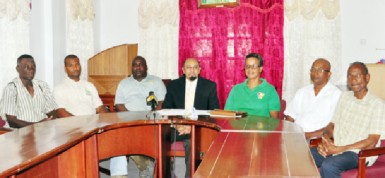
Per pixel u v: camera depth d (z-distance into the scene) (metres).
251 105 3.65
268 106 3.66
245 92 3.70
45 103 4.02
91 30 5.71
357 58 5.26
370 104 3.02
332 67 5.29
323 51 5.32
